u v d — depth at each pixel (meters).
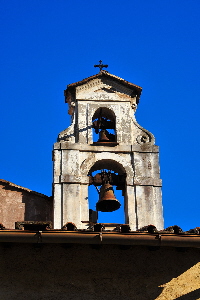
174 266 17.28
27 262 16.92
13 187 21.19
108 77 23.00
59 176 20.88
